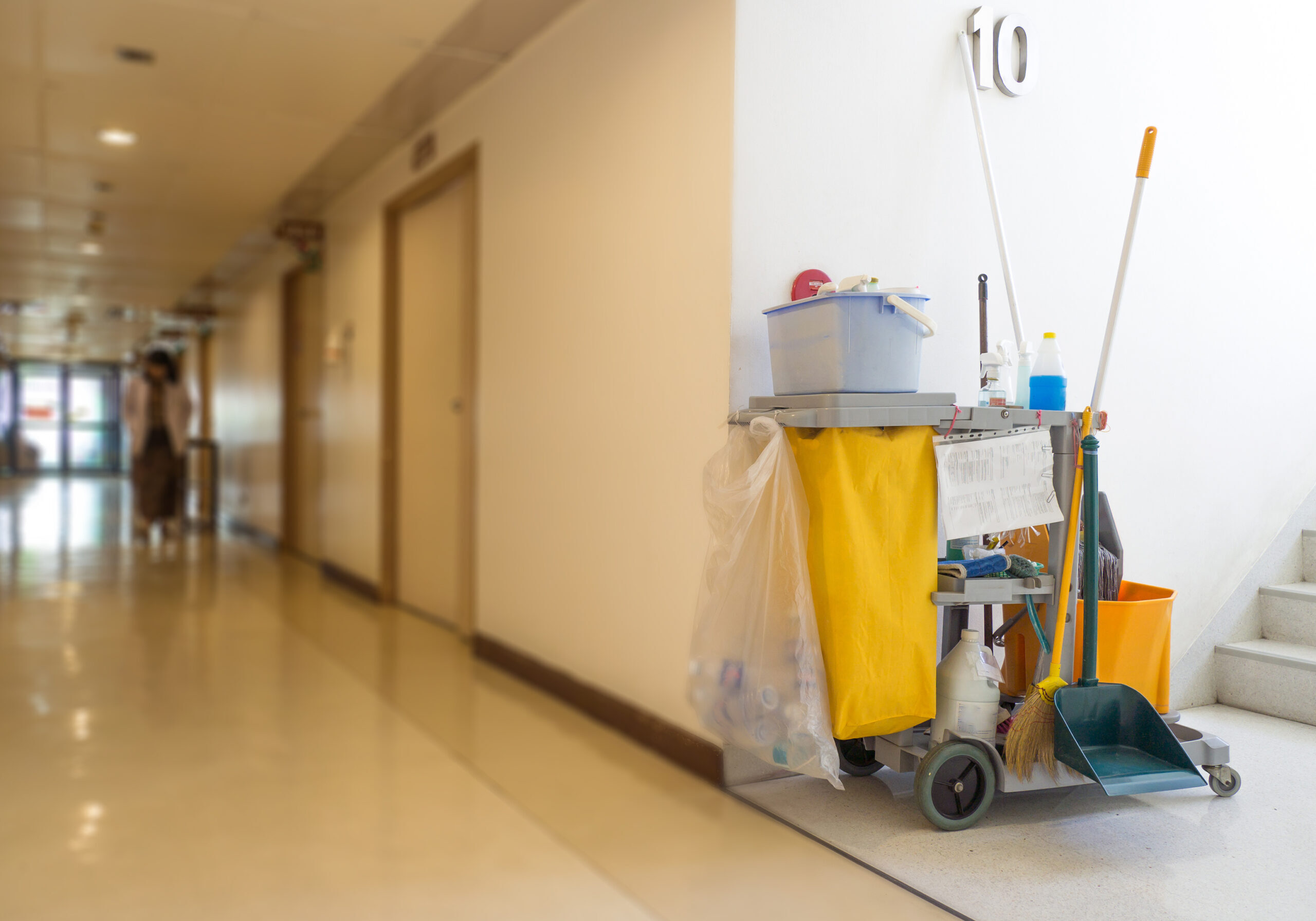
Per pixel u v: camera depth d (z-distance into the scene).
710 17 2.50
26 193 5.77
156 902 1.83
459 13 3.26
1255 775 2.46
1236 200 3.22
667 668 2.71
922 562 2.08
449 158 4.22
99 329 13.48
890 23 2.64
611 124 2.97
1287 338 3.34
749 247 2.45
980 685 2.15
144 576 6.12
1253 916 1.74
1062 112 2.90
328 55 3.63
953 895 1.84
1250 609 3.23
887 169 2.63
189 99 4.12
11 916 1.77
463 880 1.93
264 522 8.30
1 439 20.80
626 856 2.04
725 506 2.12
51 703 3.21
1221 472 3.21
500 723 3.00
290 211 6.20
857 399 2.02
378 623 4.63
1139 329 3.05
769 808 2.31
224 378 10.42
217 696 3.31
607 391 2.99
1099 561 2.46
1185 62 3.12
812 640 2.02
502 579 3.72
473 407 4.07
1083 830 2.13
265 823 2.21
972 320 2.77
